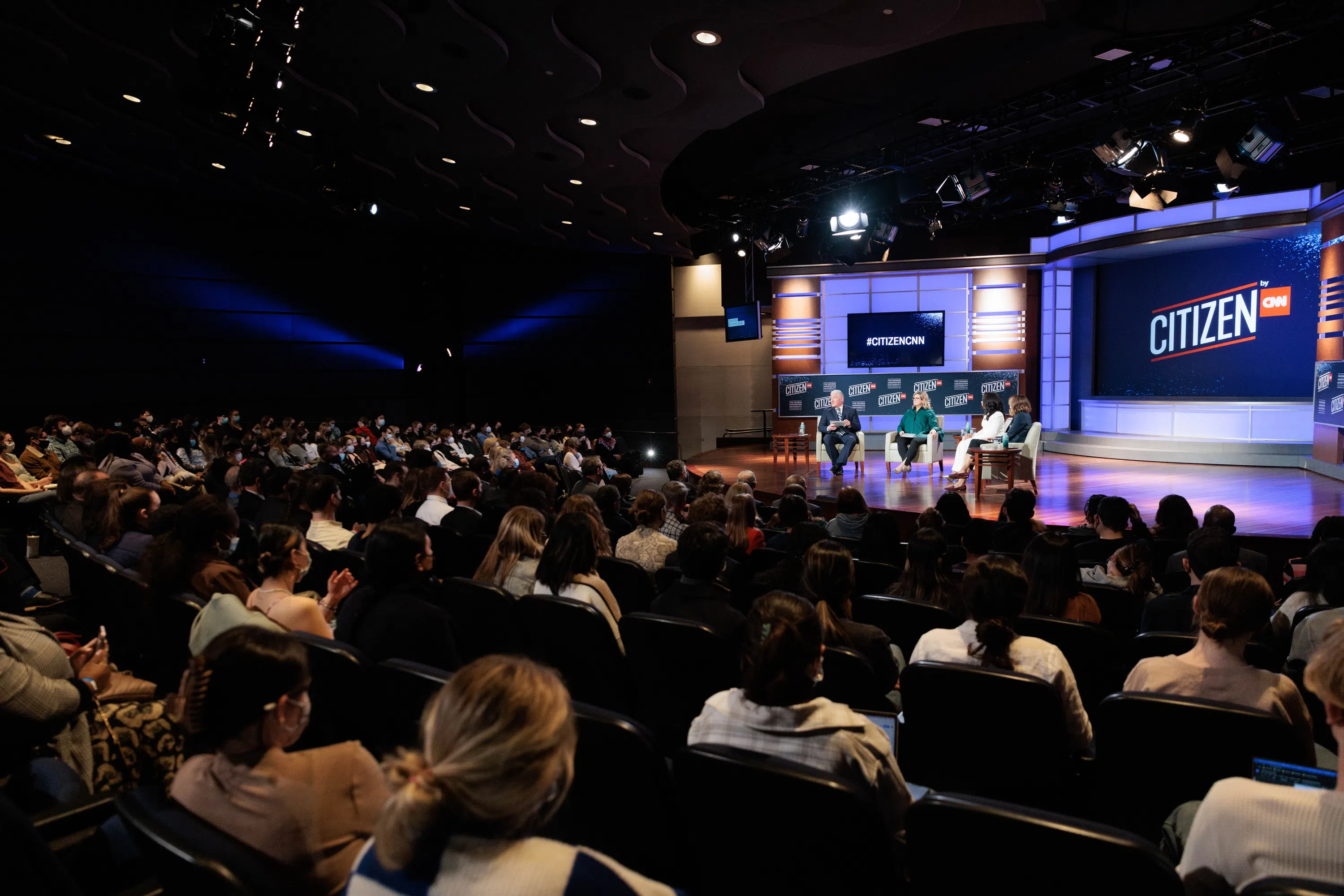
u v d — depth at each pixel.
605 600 3.06
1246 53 7.95
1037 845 1.24
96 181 11.80
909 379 16.72
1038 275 16.64
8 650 2.00
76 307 11.66
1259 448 12.68
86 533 4.08
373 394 15.55
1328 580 2.96
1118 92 9.35
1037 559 3.20
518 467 10.73
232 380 13.68
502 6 5.77
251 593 2.84
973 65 9.06
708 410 19.14
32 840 1.28
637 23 6.12
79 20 6.20
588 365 17.83
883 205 13.01
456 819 0.90
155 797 1.30
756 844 1.52
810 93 9.94
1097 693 2.83
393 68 6.77
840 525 5.35
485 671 0.97
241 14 5.17
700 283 18.73
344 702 2.14
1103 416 15.66
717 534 2.89
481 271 16.78
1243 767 1.76
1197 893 1.26
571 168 10.27
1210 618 2.03
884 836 1.40
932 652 2.48
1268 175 13.06
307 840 1.30
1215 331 14.70
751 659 1.67
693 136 9.26
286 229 14.34
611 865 0.95
